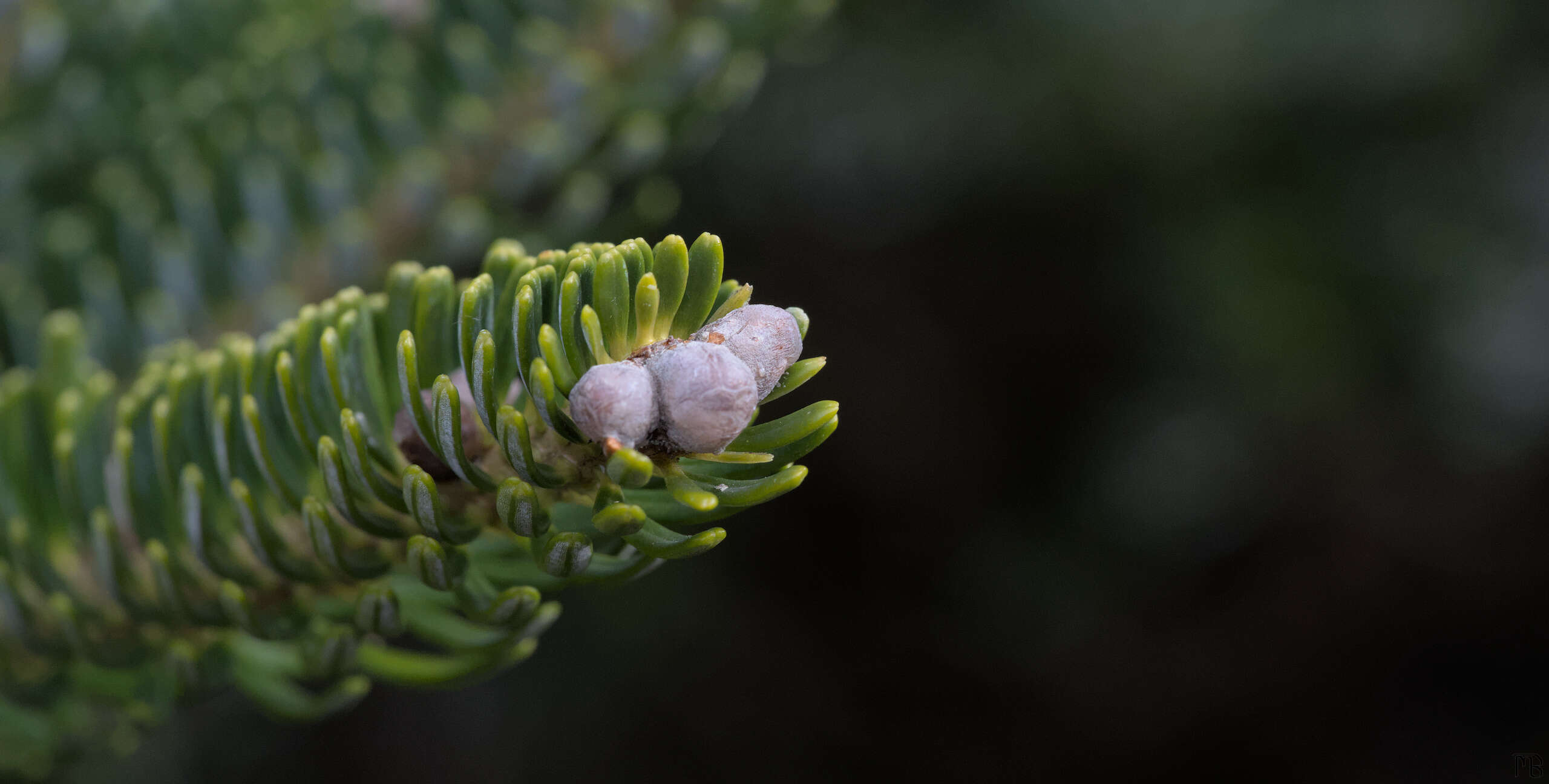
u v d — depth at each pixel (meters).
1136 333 0.82
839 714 0.96
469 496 0.24
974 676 0.97
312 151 0.33
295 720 0.25
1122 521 0.86
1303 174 0.74
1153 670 0.95
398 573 0.24
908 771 0.96
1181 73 0.72
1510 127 0.72
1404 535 0.89
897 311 0.97
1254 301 0.72
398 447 0.24
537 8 0.33
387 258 0.34
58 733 0.26
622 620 0.82
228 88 0.35
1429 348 0.75
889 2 0.79
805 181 0.83
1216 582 0.93
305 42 0.34
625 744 0.85
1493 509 0.88
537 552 0.23
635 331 0.23
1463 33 0.69
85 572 0.25
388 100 0.33
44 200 0.36
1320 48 0.70
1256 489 0.84
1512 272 0.74
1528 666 0.94
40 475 0.26
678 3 0.33
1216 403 0.79
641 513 0.22
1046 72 0.75
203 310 0.32
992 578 0.94
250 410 0.23
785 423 0.23
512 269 0.24
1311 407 0.76
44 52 0.32
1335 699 0.96
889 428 0.98
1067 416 0.91
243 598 0.24
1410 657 0.96
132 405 0.25
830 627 0.98
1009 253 0.89
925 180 0.83
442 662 0.25
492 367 0.22
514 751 0.84
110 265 0.32
